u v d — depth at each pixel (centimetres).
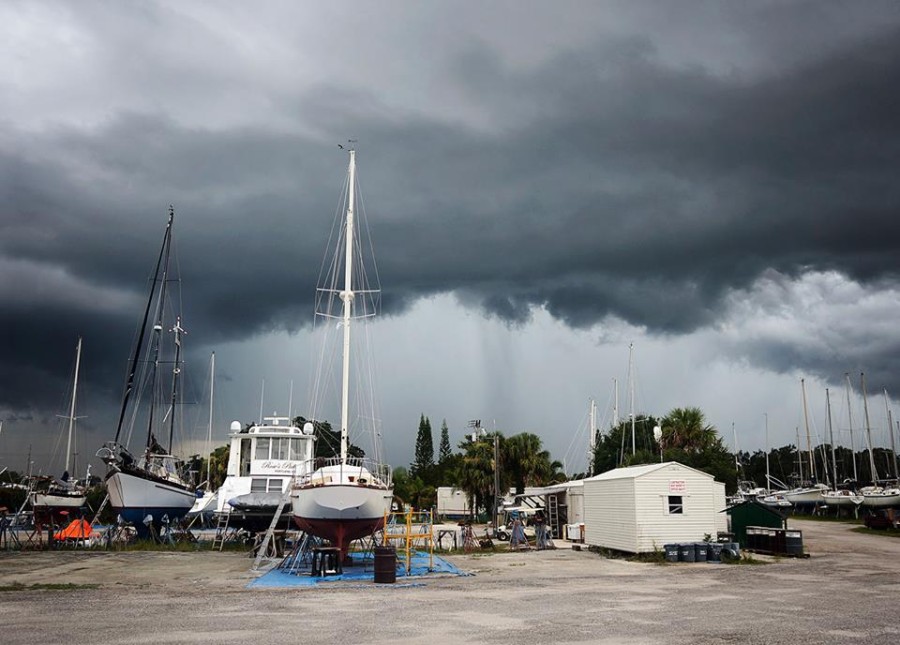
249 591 1850
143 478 3541
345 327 3134
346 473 2625
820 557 2767
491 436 5675
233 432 3638
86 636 1190
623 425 6350
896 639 1148
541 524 3469
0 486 6316
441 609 1515
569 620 1360
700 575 2202
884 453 9738
